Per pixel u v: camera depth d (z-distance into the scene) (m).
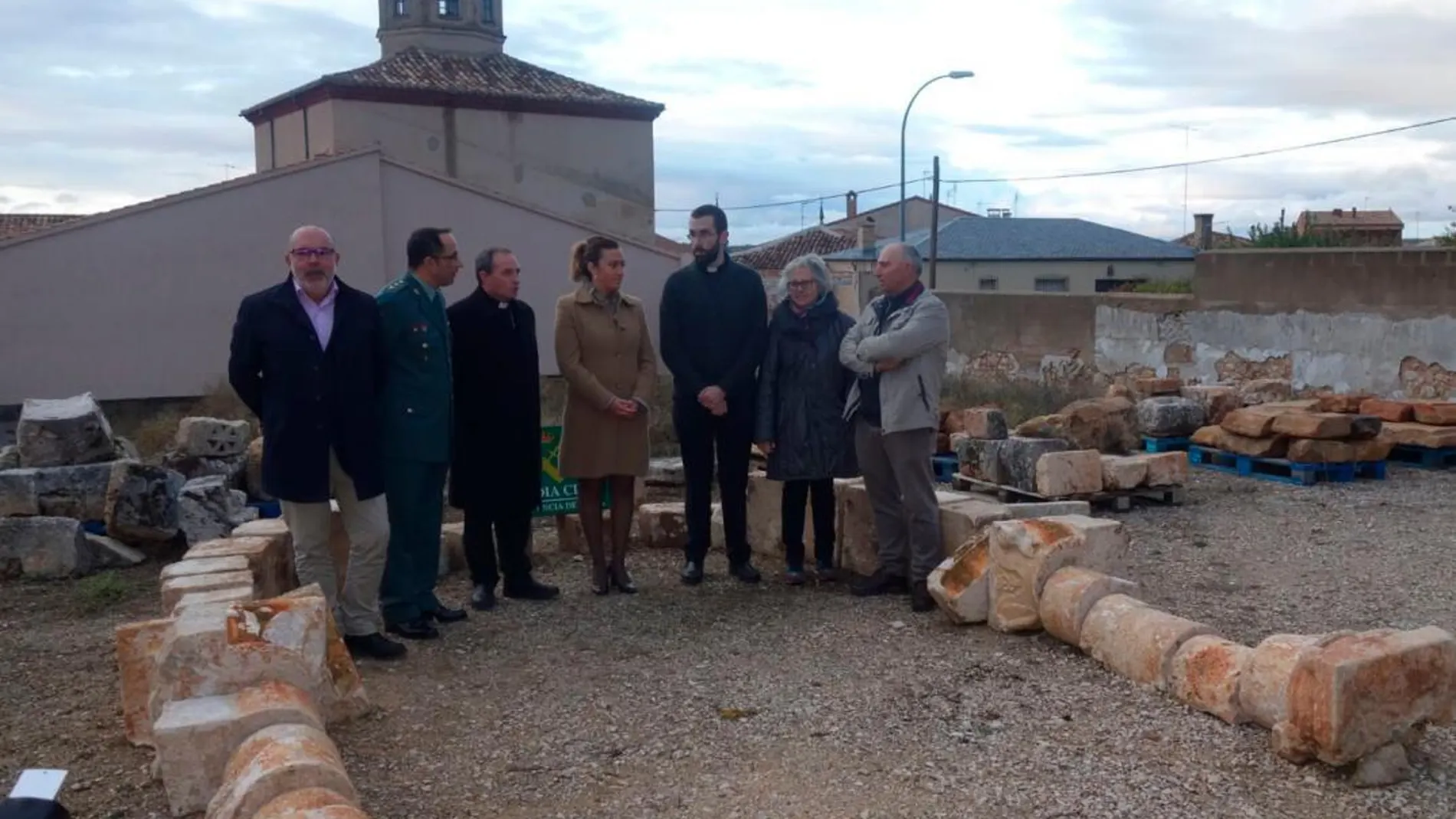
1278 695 4.46
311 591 5.03
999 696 5.10
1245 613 6.43
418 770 4.46
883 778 4.30
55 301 19.00
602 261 6.64
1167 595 6.82
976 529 6.67
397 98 26.25
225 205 20.23
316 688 4.48
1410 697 4.16
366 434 5.61
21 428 8.55
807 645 5.90
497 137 27.48
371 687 5.35
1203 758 4.39
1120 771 4.30
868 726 4.80
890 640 5.94
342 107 25.91
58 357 19.08
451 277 6.17
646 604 6.77
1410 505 9.44
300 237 5.45
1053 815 3.97
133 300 19.56
